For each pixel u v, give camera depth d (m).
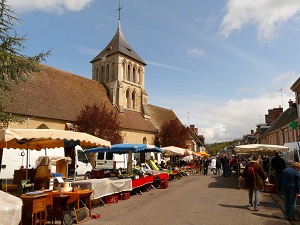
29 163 15.56
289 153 17.17
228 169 26.28
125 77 40.31
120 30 43.12
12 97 11.46
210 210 9.70
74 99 30.02
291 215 8.30
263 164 20.00
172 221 8.10
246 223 7.94
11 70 10.54
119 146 15.58
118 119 32.91
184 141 40.34
